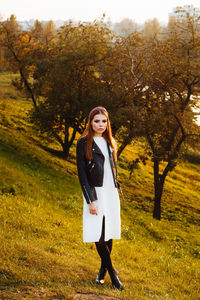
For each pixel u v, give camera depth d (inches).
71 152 1029.2
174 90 712.4
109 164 167.0
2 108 1258.0
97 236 161.8
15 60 983.0
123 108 634.2
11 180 525.3
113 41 773.9
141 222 612.1
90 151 162.4
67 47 781.3
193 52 697.0
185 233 636.1
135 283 206.5
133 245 374.9
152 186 1006.4
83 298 145.5
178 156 700.0
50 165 815.1
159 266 299.1
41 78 872.9
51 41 911.0
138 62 714.2
